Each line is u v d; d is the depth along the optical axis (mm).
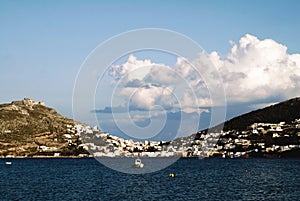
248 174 123875
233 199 65500
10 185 91125
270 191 76062
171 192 75250
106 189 80750
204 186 86125
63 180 104562
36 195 71500
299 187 83125
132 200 65125
